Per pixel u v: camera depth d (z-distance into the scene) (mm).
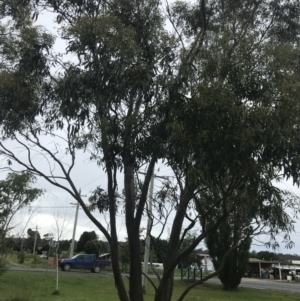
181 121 6402
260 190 6645
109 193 7945
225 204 7039
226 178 6922
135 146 6941
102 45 7168
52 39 8508
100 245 58281
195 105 6316
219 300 22406
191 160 6410
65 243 50125
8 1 9117
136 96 7570
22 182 19672
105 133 7102
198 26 10148
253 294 30797
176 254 7746
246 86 6758
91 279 29562
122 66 7059
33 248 44875
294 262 83125
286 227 7863
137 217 8094
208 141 6137
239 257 32812
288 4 10047
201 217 7336
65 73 7762
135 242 8070
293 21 10062
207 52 7461
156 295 7789
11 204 19969
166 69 7402
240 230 8648
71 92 7262
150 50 7637
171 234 8438
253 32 8727
